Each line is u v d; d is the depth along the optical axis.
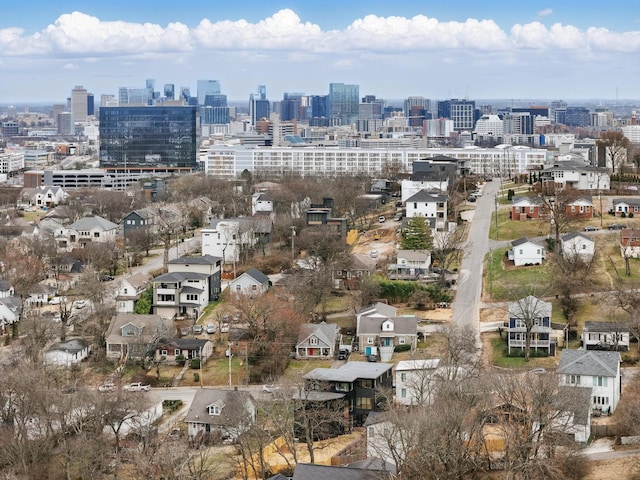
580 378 147.00
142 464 126.69
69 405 142.25
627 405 142.12
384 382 154.75
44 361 178.50
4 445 136.75
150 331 192.75
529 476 118.75
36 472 134.62
